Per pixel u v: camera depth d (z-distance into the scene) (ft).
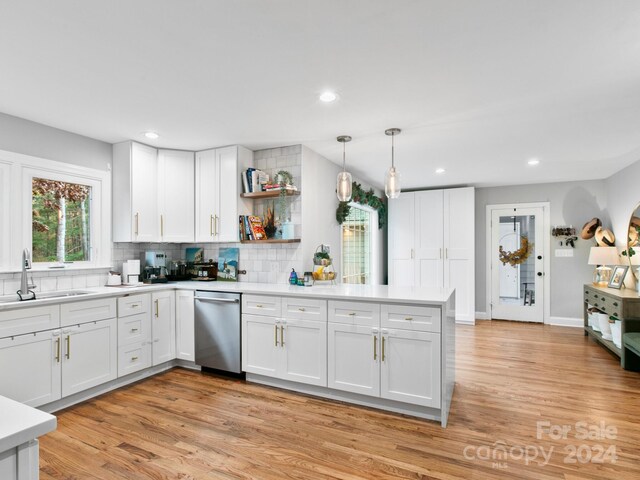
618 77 7.42
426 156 13.69
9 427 2.31
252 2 5.15
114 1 5.09
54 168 10.36
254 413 8.57
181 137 11.41
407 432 7.70
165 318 11.50
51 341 8.55
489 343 15.05
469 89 8.01
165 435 7.55
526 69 7.12
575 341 15.42
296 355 9.78
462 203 19.22
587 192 18.33
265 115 9.55
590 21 5.58
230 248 13.32
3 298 9.13
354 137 11.41
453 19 5.56
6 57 6.63
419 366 8.28
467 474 6.26
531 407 8.90
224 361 10.86
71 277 10.77
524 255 19.60
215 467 6.47
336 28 5.80
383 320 8.66
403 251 20.43
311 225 12.78
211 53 6.55
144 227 11.93
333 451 6.97
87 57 6.66
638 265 14.05
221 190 12.42
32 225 9.96
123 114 9.48
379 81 7.65
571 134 11.03
